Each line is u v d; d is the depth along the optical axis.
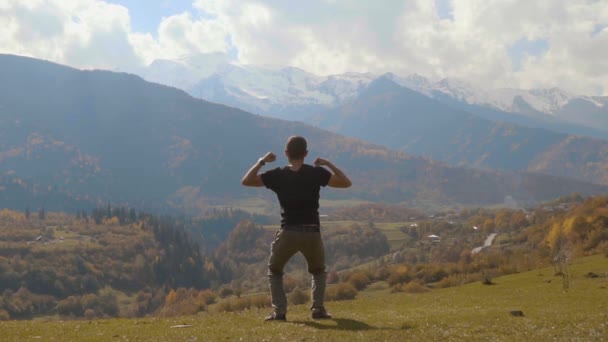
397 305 36.38
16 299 159.62
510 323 16.12
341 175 14.70
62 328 16.77
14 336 14.87
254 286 161.00
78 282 183.75
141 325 17.25
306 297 88.62
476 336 13.34
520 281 69.19
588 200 154.38
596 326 14.85
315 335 13.17
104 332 15.46
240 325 15.62
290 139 14.68
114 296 180.00
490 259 119.69
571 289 52.59
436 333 13.62
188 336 13.74
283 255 15.03
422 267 121.19
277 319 15.88
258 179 14.48
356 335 13.14
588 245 116.56
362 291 112.88
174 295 153.00
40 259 197.25
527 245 161.62
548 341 12.75
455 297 48.59
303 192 14.49
